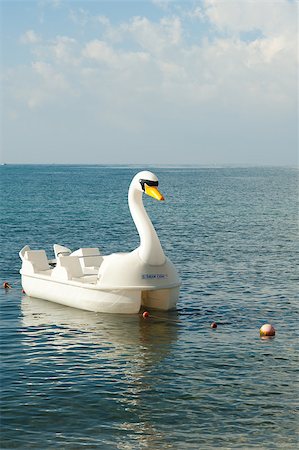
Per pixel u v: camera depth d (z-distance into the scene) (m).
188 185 124.88
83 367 13.76
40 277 20.97
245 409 11.31
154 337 16.23
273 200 79.38
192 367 13.73
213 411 11.23
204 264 28.17
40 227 44.25
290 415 11.05
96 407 11.46
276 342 15.73
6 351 14.99
